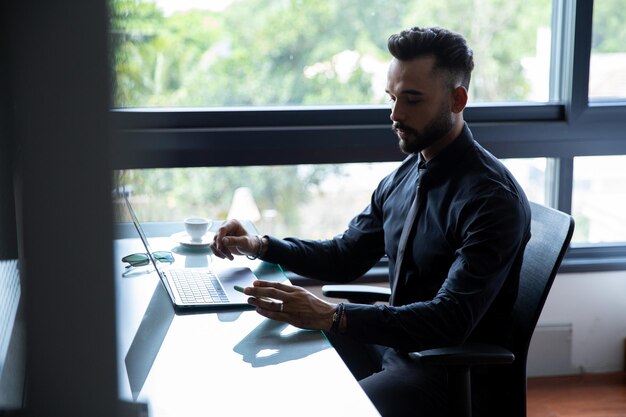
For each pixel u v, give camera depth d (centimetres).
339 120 288
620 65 299
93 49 49
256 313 177
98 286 55
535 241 189
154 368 144
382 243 223
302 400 131
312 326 167
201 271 203
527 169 302
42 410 57
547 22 298
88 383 57
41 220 53
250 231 234
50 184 52
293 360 149
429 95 186
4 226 112
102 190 52
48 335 55
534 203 199
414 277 198
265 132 280
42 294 54
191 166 277
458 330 169
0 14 48
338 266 221
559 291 303
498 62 297
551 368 308
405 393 179
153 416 125
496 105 296
